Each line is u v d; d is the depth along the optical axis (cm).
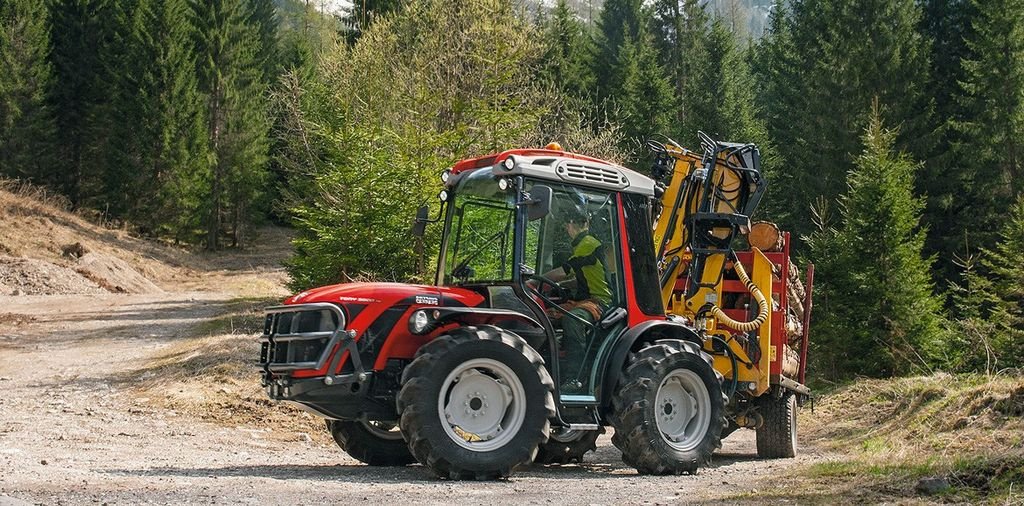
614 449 1298
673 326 998
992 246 3198
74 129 6138
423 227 1002
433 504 697
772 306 1170
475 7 2258
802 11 5306
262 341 909
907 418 1296
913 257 2019
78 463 982
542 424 864
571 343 934
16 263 3841
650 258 1002
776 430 1197
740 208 1187
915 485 734
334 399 862
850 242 2020
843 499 698
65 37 6094
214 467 975
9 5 5647
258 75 6438
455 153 1942
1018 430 1048
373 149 1880
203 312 3081
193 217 5916
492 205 936
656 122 4844
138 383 1747
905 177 2294
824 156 3678
